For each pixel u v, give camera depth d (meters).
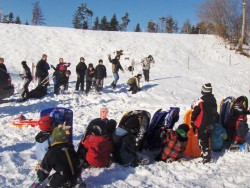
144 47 34.03
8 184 5.71
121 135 6.81
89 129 6.76
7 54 28.91
